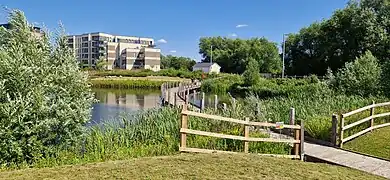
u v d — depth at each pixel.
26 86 7.26
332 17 47.31
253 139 7.57
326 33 48.41
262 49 81.56
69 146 7.74
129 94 36.72
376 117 11.01
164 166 5.78
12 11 8.02
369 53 22.88
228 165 5.98
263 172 5.70
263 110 11.88
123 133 8.55
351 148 9.33
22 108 6.80
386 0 39.97
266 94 31.61
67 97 7.84
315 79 35.41
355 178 5.90
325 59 47.78
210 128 9.12
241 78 45.34
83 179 5.05
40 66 7.72
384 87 17.77
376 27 38.34
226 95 33.78
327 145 9.49
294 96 17.75
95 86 49.12
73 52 8.54
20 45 7.63
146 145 8.15
